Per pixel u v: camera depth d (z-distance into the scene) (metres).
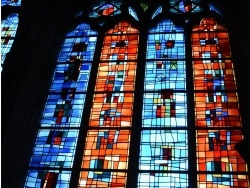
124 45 12.16
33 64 11.31
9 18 13.41
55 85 11.54
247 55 10.94
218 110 10.42
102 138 10.26
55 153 10.18
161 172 9.48
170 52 11.77
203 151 9.73
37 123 10.73
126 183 9.43
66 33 12.82
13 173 9.62
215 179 9.28
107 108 10.80
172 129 10.17
